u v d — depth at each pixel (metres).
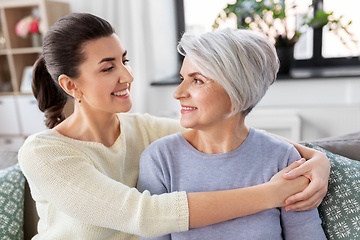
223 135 0.89
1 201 1.14
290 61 2.57
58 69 0.95
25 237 1.25
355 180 0.99
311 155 0.96
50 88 1.14
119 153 1.05
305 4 2.59
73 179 0.83
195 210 0.78
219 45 0.77
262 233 0.84
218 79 0.77
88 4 2.73
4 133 3.14
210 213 0.78
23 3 2.73
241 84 0.79
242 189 0.81
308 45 2.92
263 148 0.92
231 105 0.82
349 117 2.45
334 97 2.52
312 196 0.83
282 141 0.96
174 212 0.78
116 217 0.79
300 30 2.54
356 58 2.85
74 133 1.01
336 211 0.96
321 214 0.99
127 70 0.97
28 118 3.05
